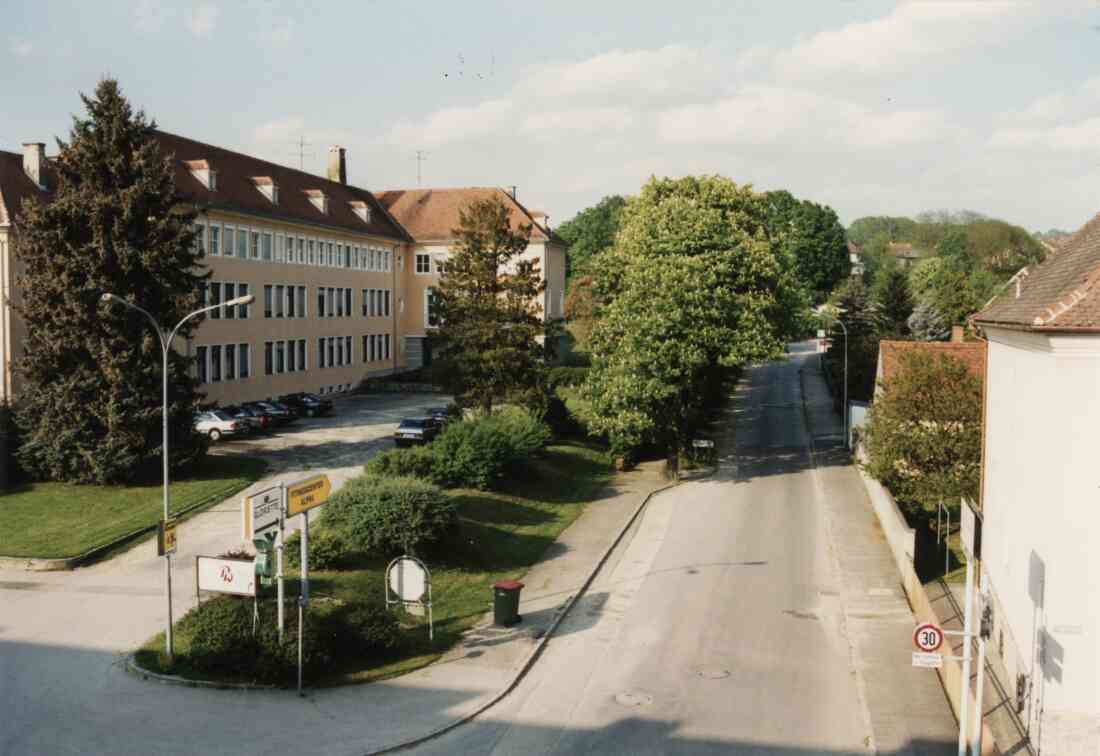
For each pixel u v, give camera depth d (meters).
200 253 35.22
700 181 47.84
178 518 29.77
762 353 39.06
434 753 15.47
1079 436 14.36
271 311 54.56
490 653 20.09
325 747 15.38
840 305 72.56
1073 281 15.76
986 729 16.33
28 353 32.75
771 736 16.39
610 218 121.81
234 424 43.44
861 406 44.88
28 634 20.36
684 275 38.91
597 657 20.30
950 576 26.69
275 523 18.02
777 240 46.94
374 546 24.42
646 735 16.38
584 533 31.19
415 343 75.00
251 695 17.44
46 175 39.91
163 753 14.90
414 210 77.12
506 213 46.41
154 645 19.58
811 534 31.41
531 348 45.72
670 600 24.44
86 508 30.39
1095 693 14.40
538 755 15.51
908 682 18.94
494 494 33.50
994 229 111.06
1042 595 15.05
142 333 33.00
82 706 16.66
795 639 21.53
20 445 33.41
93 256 32.19
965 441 29.66
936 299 77.69
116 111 32.75
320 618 18.94
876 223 191.88
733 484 40.03
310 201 62.16
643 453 45.72
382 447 41.97
